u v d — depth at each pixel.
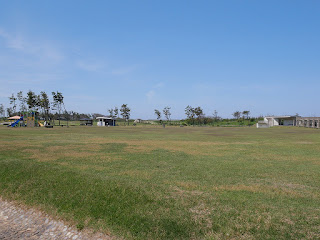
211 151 17.39
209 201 6.23
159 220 5.28
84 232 5.39
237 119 111.94
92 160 13.29
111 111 109.88
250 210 5.65
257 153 16.45
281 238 4.54
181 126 85.31
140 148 18.81
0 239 5.56
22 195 7.50
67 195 6.92
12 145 19.44
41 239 5.48
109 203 6.20
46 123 66.38
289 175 9.98
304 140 26.97
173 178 9.23
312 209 5.87
